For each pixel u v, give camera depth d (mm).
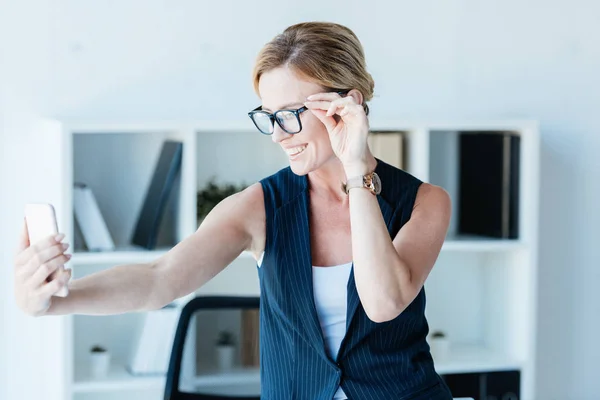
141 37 3531
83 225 3314
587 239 3982
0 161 3424
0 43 3395
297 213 1837
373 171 1861
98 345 3604
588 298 4008
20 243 1588
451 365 3508
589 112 3920
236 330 3396
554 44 3861
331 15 3662
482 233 3689
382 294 1662
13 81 3418
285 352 1827
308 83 1737
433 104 3771
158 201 3322
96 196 3568
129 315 3631
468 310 3891
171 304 3430
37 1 3420
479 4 3781
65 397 3195
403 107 3746
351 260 1808
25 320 3502
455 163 3846
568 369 4016
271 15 3621
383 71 3719
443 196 1893
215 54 3596
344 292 1785
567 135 3908
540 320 3967
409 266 1740
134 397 3623
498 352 3738
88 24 3480
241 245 1821
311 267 1797
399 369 1815
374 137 3535
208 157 3611
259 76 1780
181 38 3562
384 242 1682
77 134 3529
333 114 1755
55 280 1462
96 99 3508
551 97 3877
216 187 3531
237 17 3600
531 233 3527
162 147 3514
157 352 3350
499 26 3805
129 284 1659
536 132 3500
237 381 3346
